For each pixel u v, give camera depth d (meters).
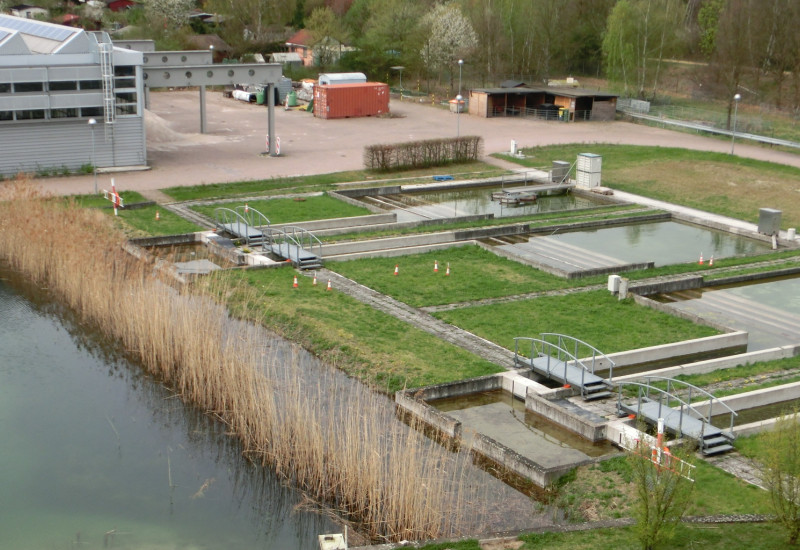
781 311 33.38
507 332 30.17
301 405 24.14
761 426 22.75
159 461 23.09
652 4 91.25
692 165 58.22
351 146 63.88
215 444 24.00
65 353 29.50
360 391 25.75
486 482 21.23
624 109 79.88
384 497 20.17
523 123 75.44
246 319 30.70
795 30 86.19
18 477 22.22
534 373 27.02
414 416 24.23
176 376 27.41
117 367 28.62
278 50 112.25
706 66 97.44
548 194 53.28
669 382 23.86
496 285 35.12
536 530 18.44
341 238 40.81
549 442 23.31
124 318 29.69
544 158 60.97
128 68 52.25
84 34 51.50
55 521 20.44
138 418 25.31
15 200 39.84
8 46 49.03
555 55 105.75
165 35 106.56
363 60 96.62
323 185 51.94
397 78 96.62
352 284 34.94
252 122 73.50
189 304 28.70
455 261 38.28
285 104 83.69
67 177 51.31
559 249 41.22
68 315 32.62
